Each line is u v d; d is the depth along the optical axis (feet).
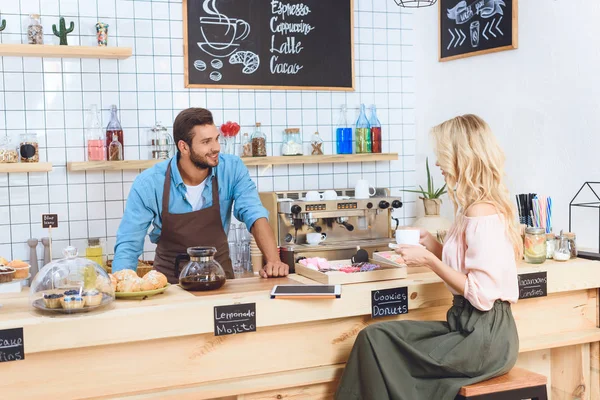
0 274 7.53
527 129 12.60
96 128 13.29
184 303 7.55
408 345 7.64
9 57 12.94
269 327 8.04
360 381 7.73
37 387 7.09
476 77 13.91
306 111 15.20
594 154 11.15
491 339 7.63
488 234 7.70
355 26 15.55
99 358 7.31
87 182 13.55
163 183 10.25
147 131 13.89
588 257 9.91
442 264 7.82
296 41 14.96
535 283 9.12
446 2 14.66
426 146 15.74
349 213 13.66
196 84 14.20
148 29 13.83
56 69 13.24
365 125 15.25
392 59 15.93
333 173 15.49
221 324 7.59
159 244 10.66
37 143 12.71
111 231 13.76
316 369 8.25
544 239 9.48
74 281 7.22
